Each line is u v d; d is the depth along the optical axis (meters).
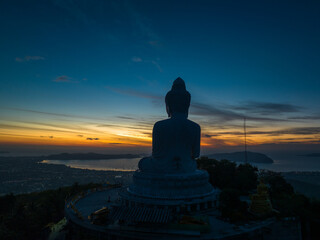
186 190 49.06
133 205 49.94
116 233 37.50
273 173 76.06
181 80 60.72
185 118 58.25
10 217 49.75
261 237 39.19
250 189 72.31
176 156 52.75
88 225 40.97
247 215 46.00
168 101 59.72
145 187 50.56
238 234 37.28
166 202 46.12
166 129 53.44
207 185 53.47
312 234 41.78
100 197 64.12
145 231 37.84
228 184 71.94
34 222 48.84
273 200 53.62
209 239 35.59
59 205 58.78
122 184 81.81
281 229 40.72
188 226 37.88
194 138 55.06
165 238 35.66
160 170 52.66
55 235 45.44
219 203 51.41
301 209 43.75
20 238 44.72
